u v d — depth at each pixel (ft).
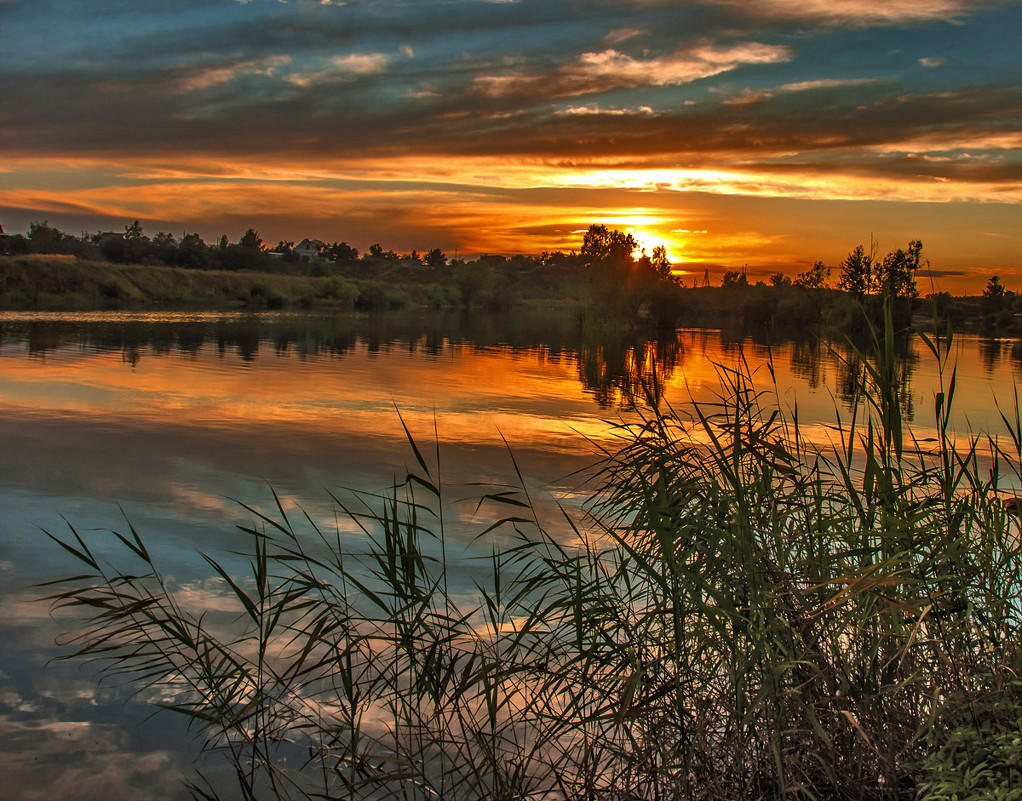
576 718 12.98
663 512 11.54
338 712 13.43
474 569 20.27
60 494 26.21
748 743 10.90
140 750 12.27
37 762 11.87
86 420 40.27
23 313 136.98
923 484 12.01
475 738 11.40
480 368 79.46
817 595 11.20
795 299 227.40
